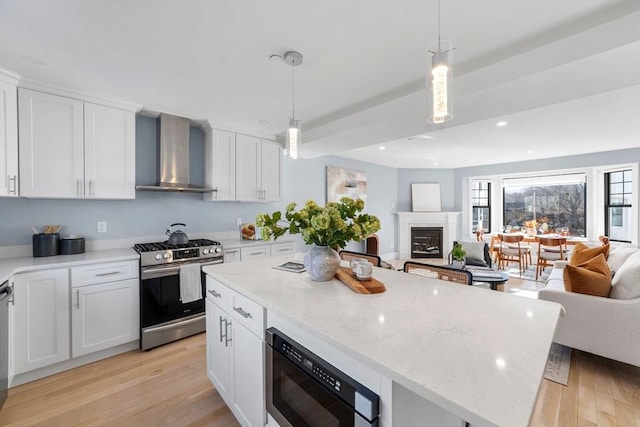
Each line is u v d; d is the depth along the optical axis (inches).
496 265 241.6
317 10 58.6
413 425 33.9
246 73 85.7
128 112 107.9
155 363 93.5
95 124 100.2
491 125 140.4
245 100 106.6
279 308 47.3
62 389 79.5
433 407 36.9
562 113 122.8
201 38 67.9
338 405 36.7
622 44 59.4
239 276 68.7
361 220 62.6
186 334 110.7
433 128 72.1
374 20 62.0
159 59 77.2
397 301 50.8
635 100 108.1
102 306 93.9
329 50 73.7
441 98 52.3
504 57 76.7
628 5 57.5
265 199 150.6
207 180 136.3
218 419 69.0
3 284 69.9
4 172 81.4
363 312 45.5
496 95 84.7
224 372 68.7
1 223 94.0
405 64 81.1
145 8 57.2
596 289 92.7
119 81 89.8
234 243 137.5
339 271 68.0
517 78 75.0
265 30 65.3
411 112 101.4
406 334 37.4
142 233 123.6
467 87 83.9
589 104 112.3
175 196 133.4
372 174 259.0
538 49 71.3
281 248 151.6
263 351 53.6
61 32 64.8
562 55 67.5
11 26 62.3
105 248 114.2
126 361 94.5
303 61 79.0
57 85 91.7
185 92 99.0
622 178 198.8
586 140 170.4
